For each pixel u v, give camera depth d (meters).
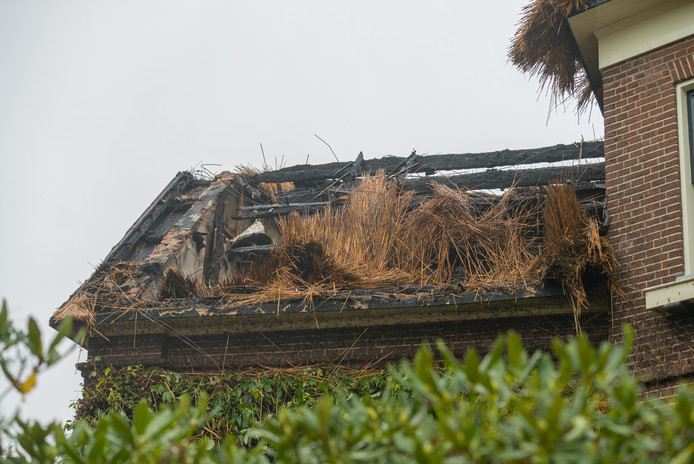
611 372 4.25
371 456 4.41
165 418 4.60
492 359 4.43
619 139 11.66
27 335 4.72
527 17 12.92
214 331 12.34
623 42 12.24
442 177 14.91
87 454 4.81
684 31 11.78
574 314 10.66
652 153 11.30
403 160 15.59
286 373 11.73
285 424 4.62
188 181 16.17
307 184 16.36
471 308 11.45
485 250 12.72
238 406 11.48
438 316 11.64
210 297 12.39
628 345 4.19
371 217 13.40
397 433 4.54
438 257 12.80
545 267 10.95
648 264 10.67
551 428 4.05
